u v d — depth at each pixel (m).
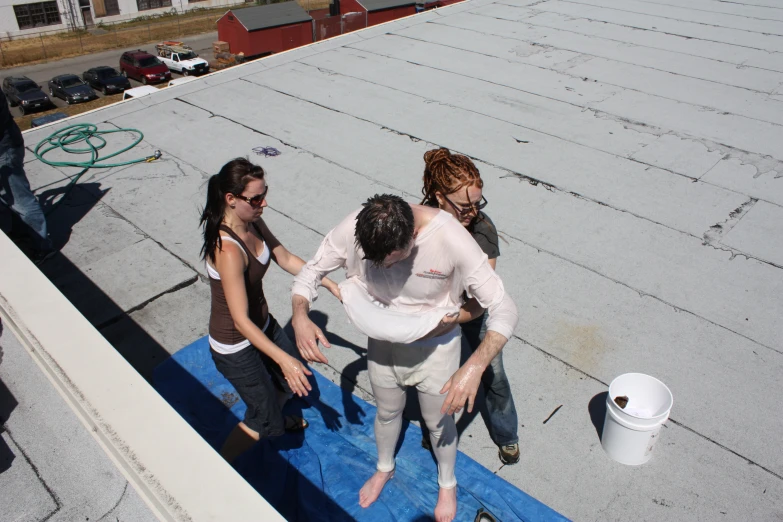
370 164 5.01
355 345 3.35
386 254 1.62
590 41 7.95
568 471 2.64
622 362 3.17
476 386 1.75
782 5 9.54
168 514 1.65
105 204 4.53
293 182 4.76
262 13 23.80
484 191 4.61
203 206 4.48
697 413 2.87
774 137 5.44
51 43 28.55
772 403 2.91
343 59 7.38
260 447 2.71
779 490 2.53
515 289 3.65
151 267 3.88
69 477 2.31
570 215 4.34
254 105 6.11
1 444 2.45
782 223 4.26
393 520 2.40
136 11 32.91
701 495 2.52
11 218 4.16
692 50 7.62
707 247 4.01
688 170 4.91
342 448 2.71
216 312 2.19
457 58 7.38
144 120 5.84
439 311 1.87
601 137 5.43
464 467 2.61
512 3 9.76
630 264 3.86
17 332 2.38
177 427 1.86
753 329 3.35
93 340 2.22
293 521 2.41
